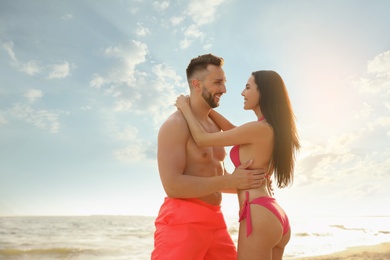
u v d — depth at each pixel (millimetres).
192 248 3010
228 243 3305
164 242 3059
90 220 69875
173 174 3066
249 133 3094
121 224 51500
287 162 3170
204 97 3408
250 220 2973
